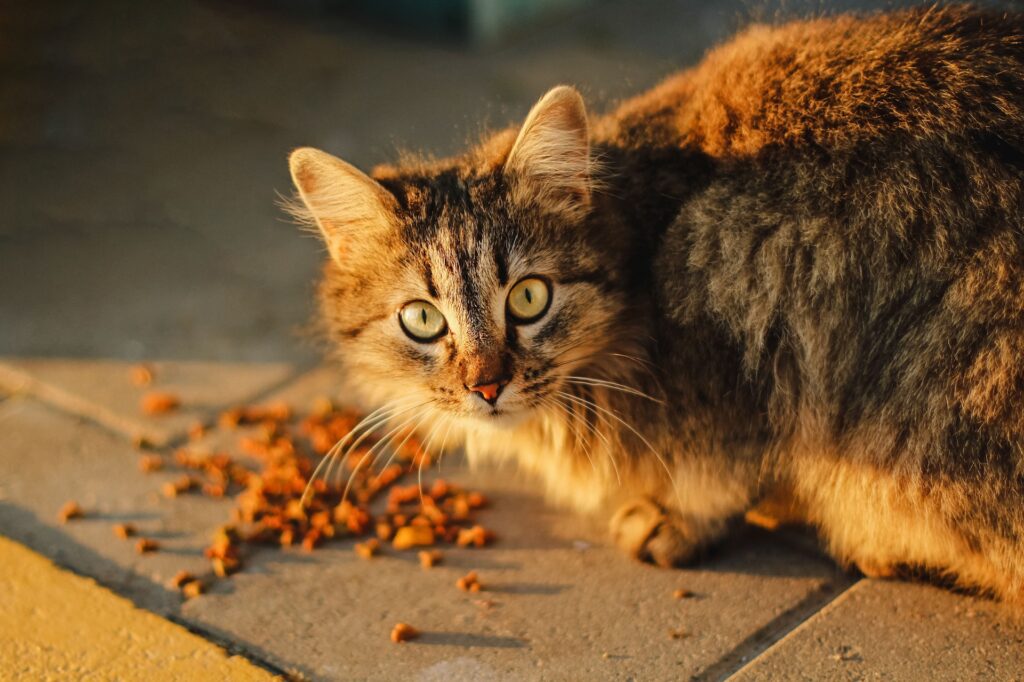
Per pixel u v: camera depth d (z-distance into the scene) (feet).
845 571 2.94
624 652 2.83
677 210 2.93
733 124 2.92
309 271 3.70
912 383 2.79
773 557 2.98
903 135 2.82
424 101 4.26
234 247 3.80
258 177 4.03
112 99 4.58
